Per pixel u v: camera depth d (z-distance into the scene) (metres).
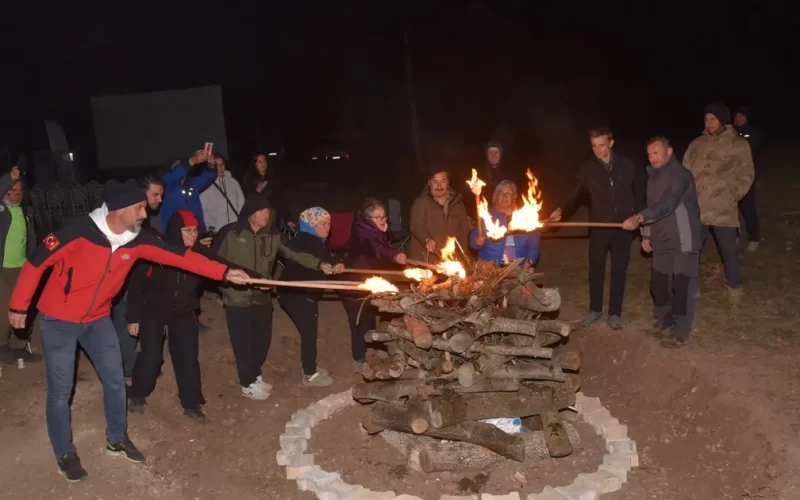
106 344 5.07
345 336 7.87
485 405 5.14
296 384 7.00
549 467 5.27
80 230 4.64
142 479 5.21
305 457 5.50
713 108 7.37
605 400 6.54
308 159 22.88
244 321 6.39
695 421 5.88
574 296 8.42
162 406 6.27
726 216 7.46
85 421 5.80
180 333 5.99
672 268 6.89
